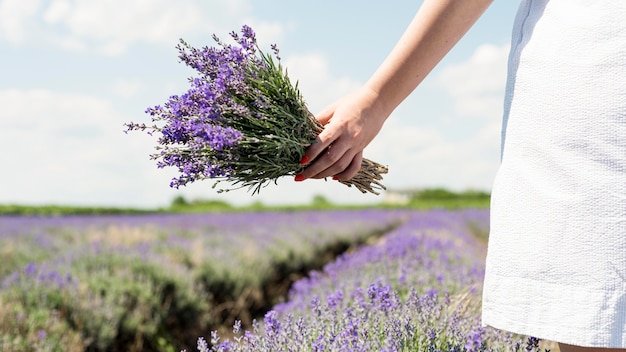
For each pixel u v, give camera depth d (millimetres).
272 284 8625
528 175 1450
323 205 34438
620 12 1393
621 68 1363
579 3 1464
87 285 5430
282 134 1773
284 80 1865
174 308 5770
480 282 3393
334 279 4648
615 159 1344
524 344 2283
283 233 12508
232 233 12797
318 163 1798
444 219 16734
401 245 5801
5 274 6555
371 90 1777
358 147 1810
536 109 1458
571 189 1377
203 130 1693
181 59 1891
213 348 2273
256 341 2299
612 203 1335
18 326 4324
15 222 15328
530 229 1427
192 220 18391
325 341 2252
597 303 1331
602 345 1322
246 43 1882
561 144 1401
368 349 2098
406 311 2529
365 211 26000
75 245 8820
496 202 1533
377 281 3232
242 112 1772
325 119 1936
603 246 1335
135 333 5172
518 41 1577
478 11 1703
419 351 2201
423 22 1723
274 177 1867
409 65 1742
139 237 10633
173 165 1813
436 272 4035
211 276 6887
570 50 1430
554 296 1382
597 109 1367
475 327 2406
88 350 4734
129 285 5699
